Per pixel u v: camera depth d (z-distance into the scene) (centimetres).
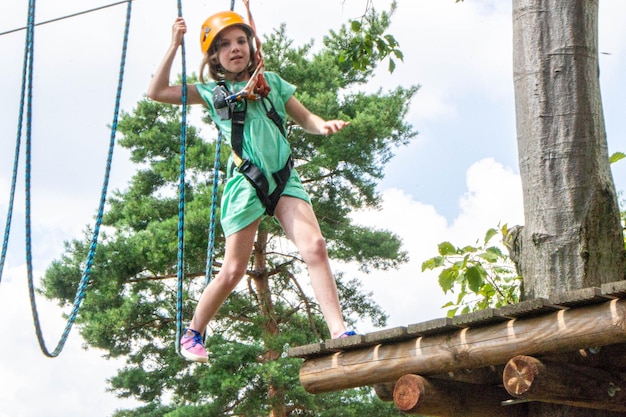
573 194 507
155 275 1856
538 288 508
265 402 1712
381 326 1964
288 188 489
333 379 488
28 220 501
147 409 1828
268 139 489
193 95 507
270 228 1841
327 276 477
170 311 1888
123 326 1812
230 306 1858
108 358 1883
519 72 536
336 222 1894
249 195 485
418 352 460
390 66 824
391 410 1773
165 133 1888
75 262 1820
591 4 535
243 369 1727
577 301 406
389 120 1848
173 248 1700
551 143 516
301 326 1931
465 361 443
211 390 1691
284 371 1717
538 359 425
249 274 1898
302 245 481
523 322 429
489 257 561
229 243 490
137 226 1875
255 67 505
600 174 512
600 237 503
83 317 1839
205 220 1711
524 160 526
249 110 492
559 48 525
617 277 501
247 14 499
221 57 496
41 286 1847
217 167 524
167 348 1894
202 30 502
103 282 1788
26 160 505
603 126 524
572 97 518
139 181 1911
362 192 1897
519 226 540
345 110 1912
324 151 1809
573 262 499
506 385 426
